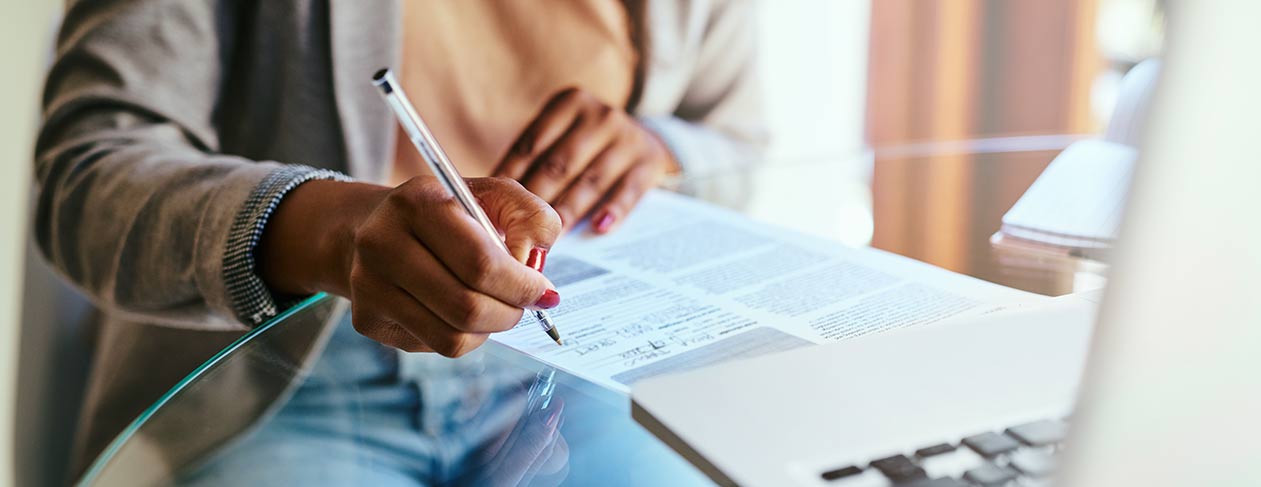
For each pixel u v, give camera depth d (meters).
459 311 0.44
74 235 0.80
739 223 0.71
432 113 1.15
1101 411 0.27
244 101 1.04
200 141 1.00
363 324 0.49
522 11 1.15
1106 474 0.27
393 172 1.15
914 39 1.42
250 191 0.62
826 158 0.92
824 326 0.50
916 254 0.62
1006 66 1.45
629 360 0.48
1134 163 0.26
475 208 0.45
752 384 0.42
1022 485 0.33
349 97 1.08
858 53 1.41
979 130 1.47
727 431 0.38
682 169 1.20
